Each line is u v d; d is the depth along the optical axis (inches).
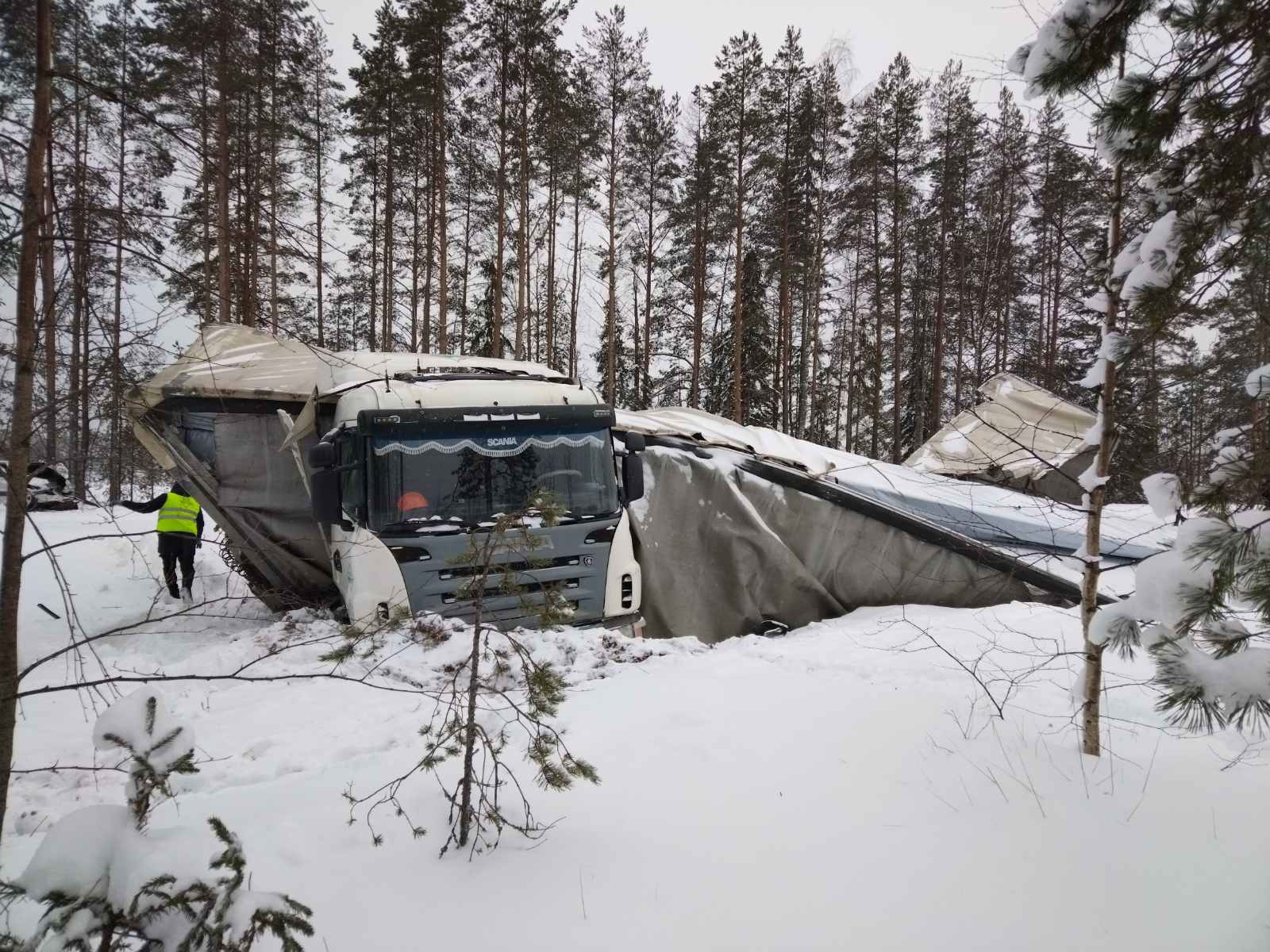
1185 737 164.7
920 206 1098.1
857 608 364.8
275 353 367.6
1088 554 155.3
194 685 231.0
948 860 119.0
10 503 90.0
